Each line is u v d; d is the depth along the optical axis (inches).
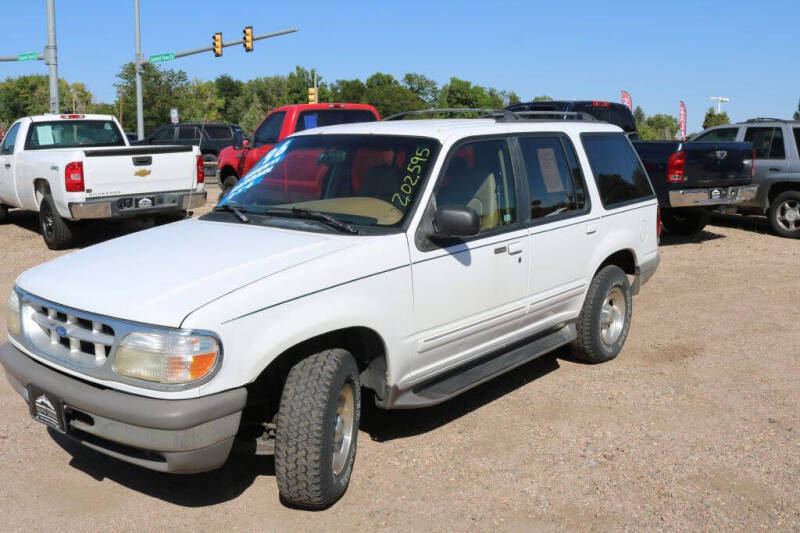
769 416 198.1
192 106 3046.3
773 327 282.8
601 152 234.5
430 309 167.5
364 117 543.2
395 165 175.3
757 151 510.6
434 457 172.6
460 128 185.3
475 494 156.0
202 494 155.3
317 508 148.5
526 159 200.1
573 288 217.0
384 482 160.7
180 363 126.3
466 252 175.0
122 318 130.9
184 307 129.3
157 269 144.9
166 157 430.6
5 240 466.9
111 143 510.9
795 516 148.6
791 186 501.4
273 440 150.0
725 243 477.4
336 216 169.3
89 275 146.7
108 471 164.7
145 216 445.4
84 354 138.7
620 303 242.1
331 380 142.2
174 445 127.3
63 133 489.1
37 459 169.5
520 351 204.7
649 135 4234.7
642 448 178.2
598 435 185.3
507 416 197.2
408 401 166.7
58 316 143.4
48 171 416.8
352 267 149.5
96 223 444.5
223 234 165.0
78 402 134.1
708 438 184.2
